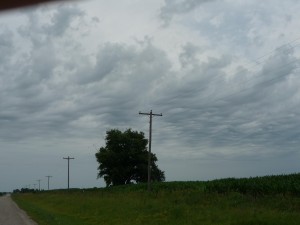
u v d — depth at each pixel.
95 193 56.38
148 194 40.84
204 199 30.80
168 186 49.91
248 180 34.78
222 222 20.47
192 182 51.41
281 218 19.19
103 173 89.75
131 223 23.23
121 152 87.62
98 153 89.19
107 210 30.38
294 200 25.67
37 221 25.61
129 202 33.81
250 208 23.53
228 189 34.22
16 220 26.59
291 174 36.25
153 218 24.56
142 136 90.06
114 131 89.69
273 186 30.73
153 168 90.38
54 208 39.59
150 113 44.84
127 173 88.38
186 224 21.14
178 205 28.42
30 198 70.94
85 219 26.97
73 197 50.69
